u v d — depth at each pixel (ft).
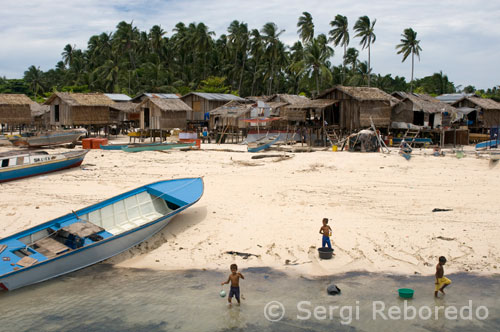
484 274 49.44
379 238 59.00
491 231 60.44
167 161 118.01
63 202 76.54
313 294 45.98
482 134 166.61
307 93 294.25
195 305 44.06
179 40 297.33
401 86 337.72
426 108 145.89
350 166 102.42
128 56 323.57
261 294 46.09
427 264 51.98
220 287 47.78
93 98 181.16
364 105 145.69
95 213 60.59
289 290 46.88
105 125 187.83
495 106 172.24
